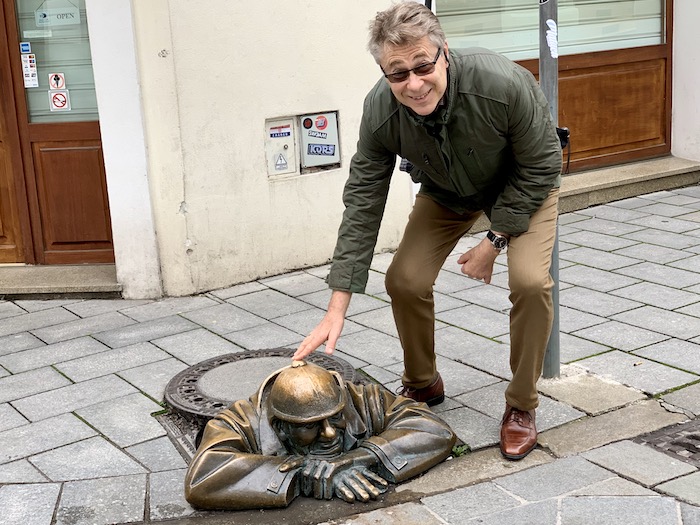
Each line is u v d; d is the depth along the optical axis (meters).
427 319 3.73
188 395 4.12
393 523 3.13
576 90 7.66
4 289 5.72
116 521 3.18
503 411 3.94
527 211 3.32
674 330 4.79
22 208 6.05
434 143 3.20
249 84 5.68
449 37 7.15
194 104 5.49
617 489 3.27
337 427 3.38
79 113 5.94
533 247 3.38
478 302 5.39
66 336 5.09
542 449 3.62
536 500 3.23
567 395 4.05
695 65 7.92
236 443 3.35
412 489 3.34
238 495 3.20
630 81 7.92
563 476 3.39
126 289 5.70
